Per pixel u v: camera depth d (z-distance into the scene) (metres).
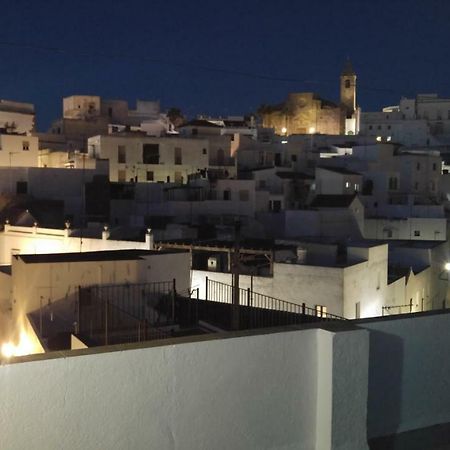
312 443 5.27
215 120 91.88
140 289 17.17
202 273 25.69
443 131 89.88
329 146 72.44
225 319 15.66
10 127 68.50
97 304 15.64
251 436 4.97
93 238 30.98
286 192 55.22
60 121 73.88
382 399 5.79
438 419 6.13
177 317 16.11
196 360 4.73
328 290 23.62
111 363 4.38
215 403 4.81
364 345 5.27
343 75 102.88
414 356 5.98
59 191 46.97
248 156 63.59
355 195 47.03
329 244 29.28
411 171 58.78
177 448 4.66
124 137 57.56
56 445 4.19
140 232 34.75
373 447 5.57
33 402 4.11
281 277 24.52
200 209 47.50
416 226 45.84
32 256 18.02
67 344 15.12
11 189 45.31
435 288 34.53
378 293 26.97
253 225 44.31
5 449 4.01
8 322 19.14
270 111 96.31
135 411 4.48
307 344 5.22
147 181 58.06
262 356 5.02
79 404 4.27
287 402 5.14
